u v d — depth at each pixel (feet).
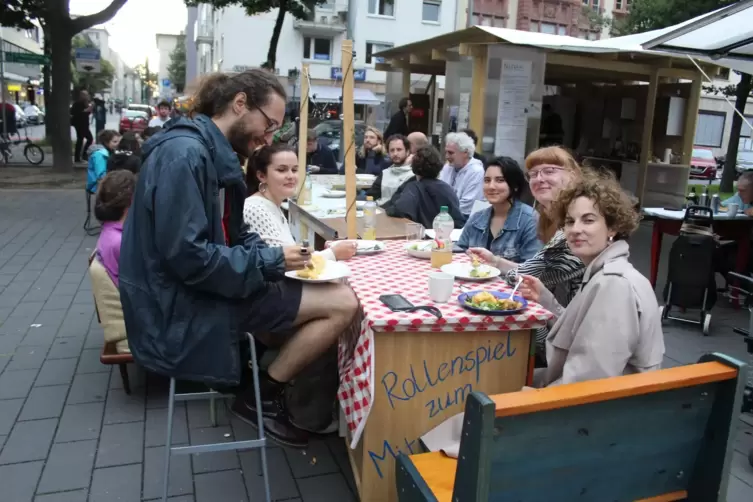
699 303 16.74
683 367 5.33
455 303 8.16
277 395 9.21
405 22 101.55
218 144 7.42
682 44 18.20
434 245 10.55
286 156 11.23
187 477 9.01
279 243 10.85
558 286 9.51
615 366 6.25
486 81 27.14
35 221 28.81
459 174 19.54
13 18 45.06
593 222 6.86
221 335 7.38
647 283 6.56
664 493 5.47
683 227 17.26
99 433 10.16
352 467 8.88
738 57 19.31
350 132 11.89
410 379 7.70
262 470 8.64
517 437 4.62
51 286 18.60
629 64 33.32
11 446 9.64
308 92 16.43
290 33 101.40
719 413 5.38
